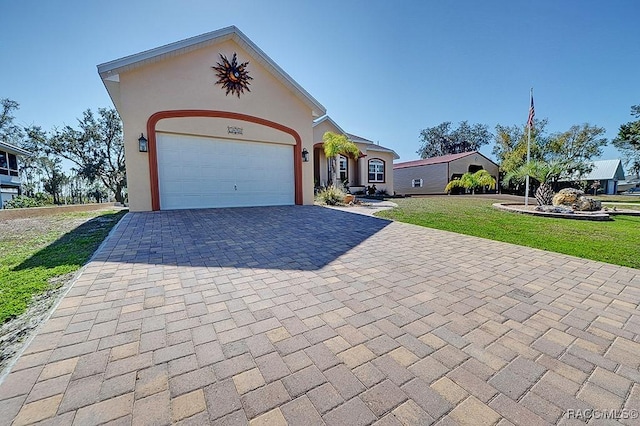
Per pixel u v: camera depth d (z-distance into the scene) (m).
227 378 1.84
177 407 1.60
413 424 1.50
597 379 1.87
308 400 1.66
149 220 7.52
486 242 5.91
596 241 6.06
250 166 10.94
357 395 1.71
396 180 35.09
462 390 1.76
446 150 46.53
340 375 1.88
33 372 1.86
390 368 1.96
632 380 1.87
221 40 10.01
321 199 13.31
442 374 1.90
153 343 2.21
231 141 10.49
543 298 3.17
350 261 4.50
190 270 3.92
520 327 2.54
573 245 5.69
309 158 12.21
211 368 1.93
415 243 5.77
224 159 10.39
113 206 17.53
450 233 6.80
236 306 2.87
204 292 3.20
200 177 9.99
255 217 8.43
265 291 3.26
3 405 1.58
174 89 9.36
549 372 1.94
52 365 1.93
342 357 2.07
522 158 26.25
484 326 2.55
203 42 9.59
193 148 9.82
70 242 5.65
